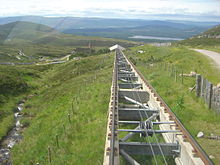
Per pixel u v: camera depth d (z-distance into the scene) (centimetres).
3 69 4112
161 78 2003
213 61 2861
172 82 1791
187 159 664
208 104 1126
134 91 1459
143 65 3089
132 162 665
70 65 4978
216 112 1055
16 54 13062
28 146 1334
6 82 3017
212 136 830
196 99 1285
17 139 1600
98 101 1537
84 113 1402
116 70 2211
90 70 3928
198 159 620
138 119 1112
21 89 3067
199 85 1303
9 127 1827
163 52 4662
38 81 3959
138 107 1282
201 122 987
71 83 3064
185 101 1295
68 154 955
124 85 1720
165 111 1000
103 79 2380
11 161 1253
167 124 902
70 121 1334
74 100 1892
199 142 796
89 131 1105
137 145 728
